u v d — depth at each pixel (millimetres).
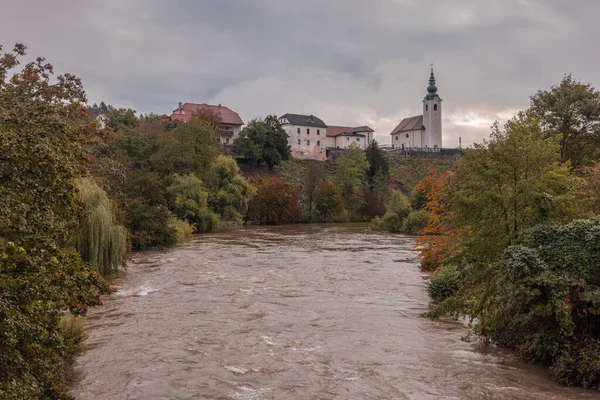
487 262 13977
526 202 13383
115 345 13984
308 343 14242
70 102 21312
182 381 11258
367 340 14547
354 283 23922
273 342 14328
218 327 15953
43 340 7750
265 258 33438
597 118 32125
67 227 9672
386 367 12180
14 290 7113
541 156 13859
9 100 12930
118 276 25984
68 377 11258
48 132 9914
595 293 10695
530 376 11367
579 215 13367
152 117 104688
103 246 25469
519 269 11430
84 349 13023
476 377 11367
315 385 11023
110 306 18953
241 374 11719
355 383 11125
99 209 25422
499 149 14258
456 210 15125
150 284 23688
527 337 12531
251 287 22938
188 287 22922
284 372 11852
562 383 10812
